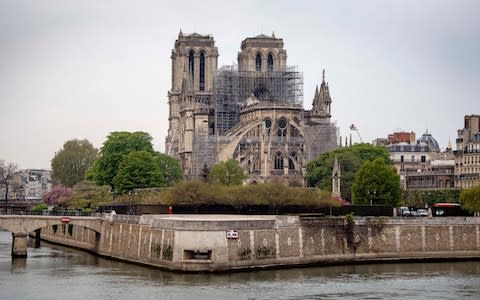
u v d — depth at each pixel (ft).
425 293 440.04
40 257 610.24
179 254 499.51
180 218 549.54
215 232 500.33
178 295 424.87
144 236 547.08
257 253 517.96
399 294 436.35
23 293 437.58
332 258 554.87
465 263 571.28
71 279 481.46
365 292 440.45
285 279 479.82
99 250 629.10
